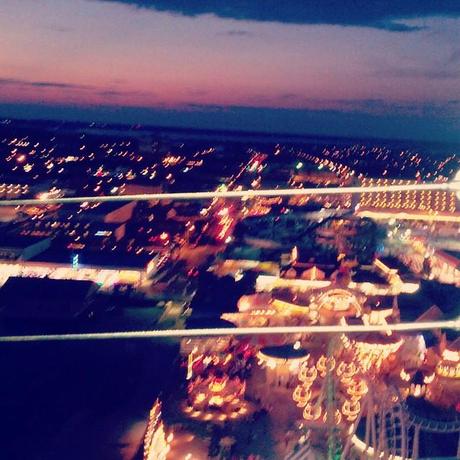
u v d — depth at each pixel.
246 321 57.47
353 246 90.94
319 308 57.91
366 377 36.91
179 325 55.75
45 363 46.66
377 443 36.59
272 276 69.19
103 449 36.00
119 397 41.91
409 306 63.62
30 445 36.22
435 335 54.12
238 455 38.47
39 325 53.84
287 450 38.78
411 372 48.81
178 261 83.44
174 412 43.22
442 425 37.75
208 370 47.53
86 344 50.25
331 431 34.47
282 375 47.03
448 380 47.03
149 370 46.34
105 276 70.38
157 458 36.91
